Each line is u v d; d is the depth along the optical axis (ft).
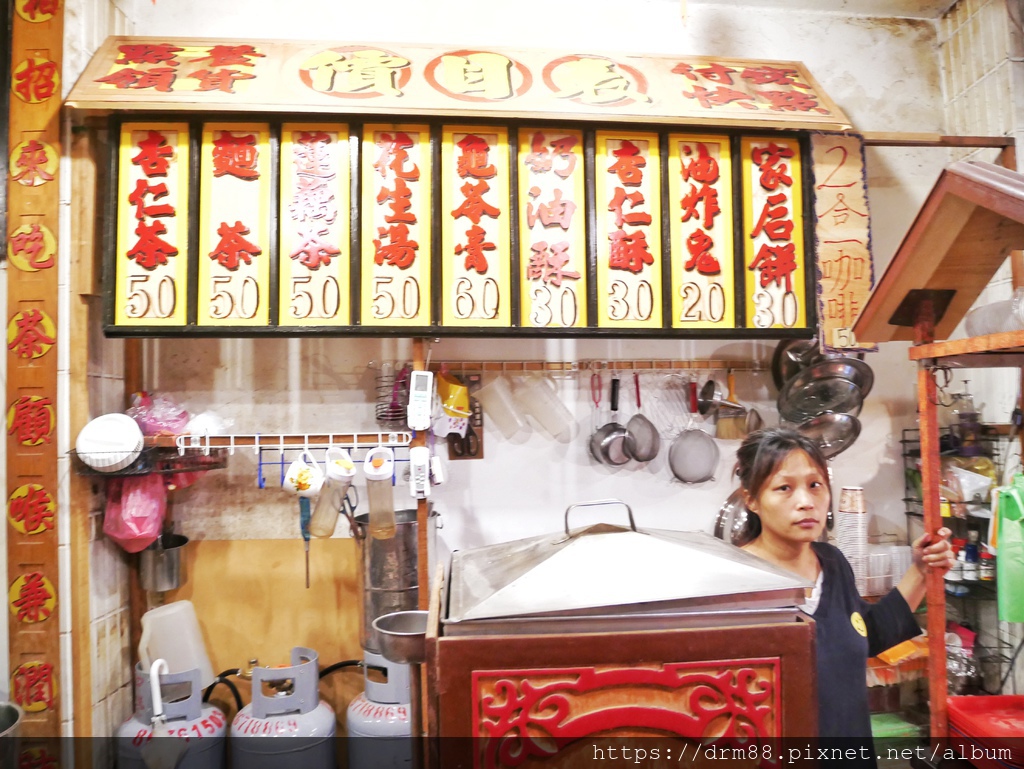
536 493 8.82
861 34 9.75
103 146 7.58
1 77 7.27
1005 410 8.84
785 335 7.80
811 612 6.68
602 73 7.95
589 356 9.02
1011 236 5.67
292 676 7.30
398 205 7.40
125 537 7.48
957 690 8.34
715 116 7.57
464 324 7.39
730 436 8.82
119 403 8.14
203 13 8.88
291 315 7.25
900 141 8.49
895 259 6.09
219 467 7.97
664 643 4.32
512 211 7.46
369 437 7.43
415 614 5.67
